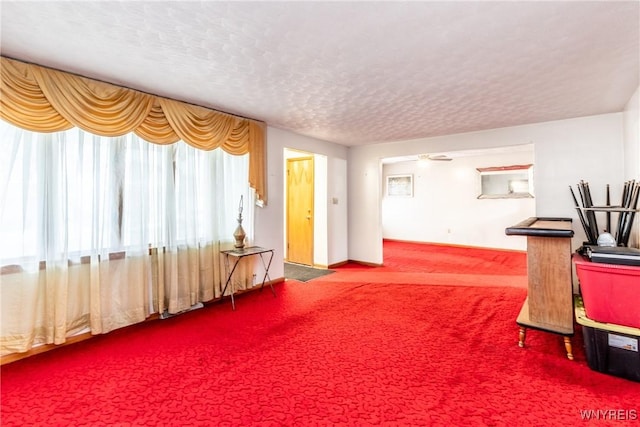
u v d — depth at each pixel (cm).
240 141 368
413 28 182
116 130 262
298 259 584
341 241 573
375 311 326
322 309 333
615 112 349
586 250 263
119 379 202
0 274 217
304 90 283
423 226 823
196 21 174
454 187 770
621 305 199
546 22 175
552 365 217
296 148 468
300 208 579
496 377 203
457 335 267
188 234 324
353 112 353
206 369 214
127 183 281
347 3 157
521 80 260
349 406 175
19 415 169
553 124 387
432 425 160
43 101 226
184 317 312
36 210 231
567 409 171
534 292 239
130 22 175
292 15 168
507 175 696
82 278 257
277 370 212
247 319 305
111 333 272
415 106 330
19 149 224
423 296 377
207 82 264
